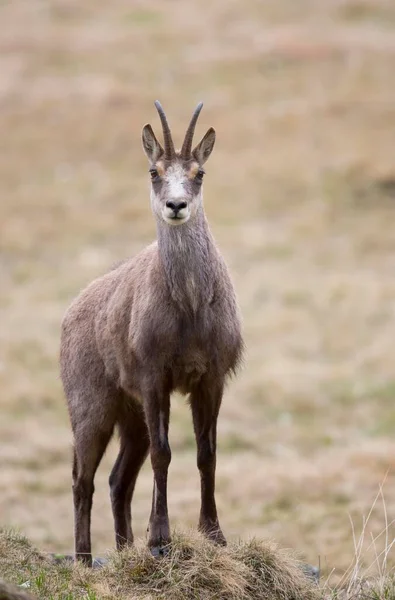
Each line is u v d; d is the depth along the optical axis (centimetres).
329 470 5888
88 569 2753
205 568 2669
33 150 13650
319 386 7925
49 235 11750
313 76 15025
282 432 7012
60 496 5809
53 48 16125
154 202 2862
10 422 7238
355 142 13438
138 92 14762
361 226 11769
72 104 14538
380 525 4766
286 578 2717
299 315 9581
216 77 15088
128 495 3278
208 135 2909
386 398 7669
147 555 2719
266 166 12950
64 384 3316
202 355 2834
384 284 10288
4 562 2759
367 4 17175
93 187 12812
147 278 2912
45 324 9438
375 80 14862
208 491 2883
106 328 3103
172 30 16625
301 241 11438
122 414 3241
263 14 17088
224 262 2933
